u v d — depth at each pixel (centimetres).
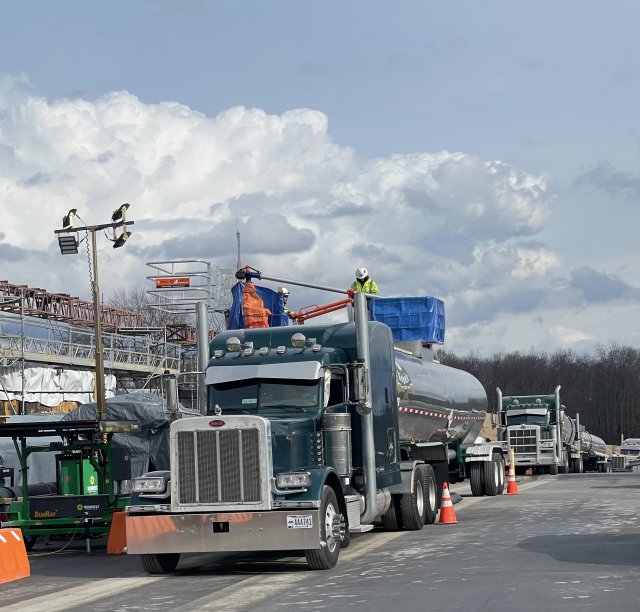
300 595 1277
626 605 1110
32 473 2897
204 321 1802
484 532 1969
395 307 2572
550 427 4934
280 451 1580
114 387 4781
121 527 1970
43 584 1518
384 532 2059
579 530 1927
